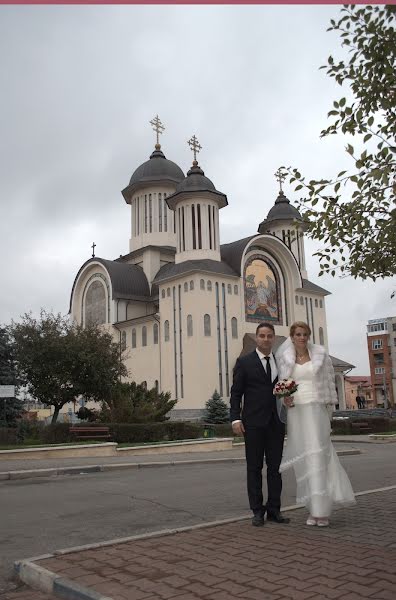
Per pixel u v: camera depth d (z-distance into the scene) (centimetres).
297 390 649
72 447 1816
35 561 511
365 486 1099
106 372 2789
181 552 529
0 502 938
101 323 5166
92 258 5328
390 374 8906
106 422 2420
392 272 712
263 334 675
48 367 2725
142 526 720
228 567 477
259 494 652
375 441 2662
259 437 659
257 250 4738
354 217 652
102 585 438
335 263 751
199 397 4044
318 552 517
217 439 2231
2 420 2444
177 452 2052
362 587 415
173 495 981
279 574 454
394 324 9000
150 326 4675
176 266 4528
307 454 640
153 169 5622
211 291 4291
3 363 2573
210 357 4156
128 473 1421
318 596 400
